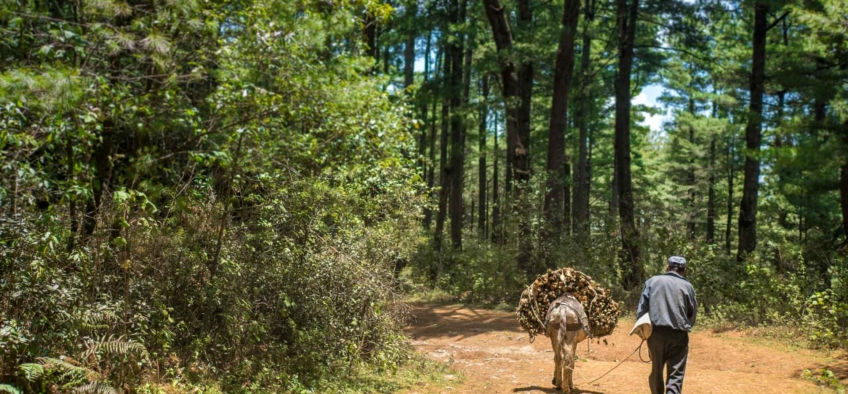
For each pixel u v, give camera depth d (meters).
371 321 10.70
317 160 9.80
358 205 11.12
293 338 9.48
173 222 8.18
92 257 7.17
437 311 18.56
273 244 9.52
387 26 25.59
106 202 7.57
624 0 24.50
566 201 36.72
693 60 30.33
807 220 28.08
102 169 8.70
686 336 7.09
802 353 11.22
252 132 8.54
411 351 11.92
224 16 9.15
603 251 19.45
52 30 7.57
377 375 9.86
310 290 9.75
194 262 8.53
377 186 11.84
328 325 9.90
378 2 11.94
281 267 9.48
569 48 22.36
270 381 8.42
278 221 9.52
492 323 16.33
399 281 11.74
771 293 14.39
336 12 10.49
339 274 9.92
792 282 14.48
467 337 14.61
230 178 8.73
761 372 10.34
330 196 9.80
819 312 13.14
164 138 9.09
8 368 6.10
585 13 30.72
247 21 8.93
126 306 7.18
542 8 28.61
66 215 7.32
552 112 22.61
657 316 7.05
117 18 8.62
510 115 23.33
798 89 16.88
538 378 10.17
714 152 40.69
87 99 7.23
